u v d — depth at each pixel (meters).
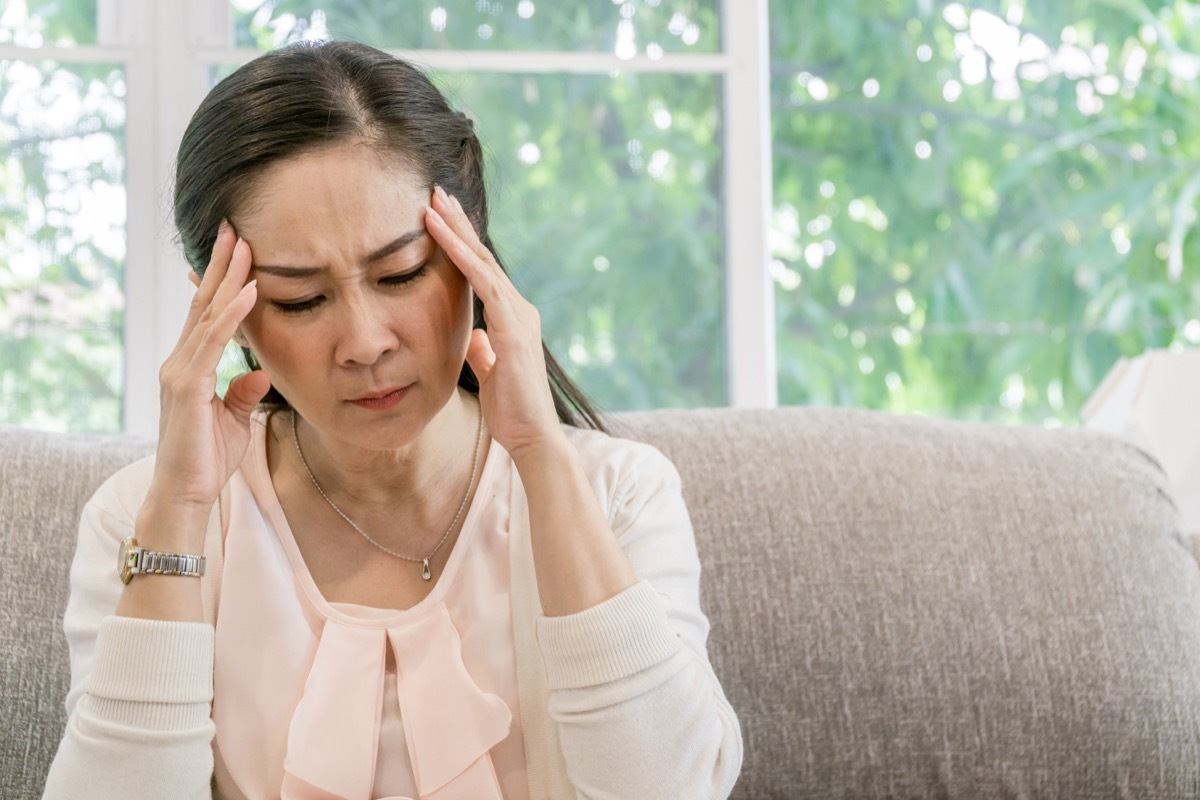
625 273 2.52
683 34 2.54
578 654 1.19
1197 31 3.37
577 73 2.51
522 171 2.48
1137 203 3.34
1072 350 3.30
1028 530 1.72
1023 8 3.32
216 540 1.31
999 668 1.65
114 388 2.36
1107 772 1.63
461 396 1.40
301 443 1.36
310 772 1.23
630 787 1.18
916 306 3.27
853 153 3.26
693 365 2.54
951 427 1.84
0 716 1.57
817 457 1.76
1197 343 3.31
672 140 2.54
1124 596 1.69
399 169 1.17
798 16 3.25
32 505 1.67
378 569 1.33
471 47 2.47
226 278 1.18
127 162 2.36
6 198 2.33
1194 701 1.66
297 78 1.17
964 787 1.62
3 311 2.33
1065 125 3.32
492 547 1.32
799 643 1.65
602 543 1.22
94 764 1.16
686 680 1.20
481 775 1.24
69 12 2.36
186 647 1.19
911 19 3.29
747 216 2.55
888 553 1.69
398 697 1.26
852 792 1.63
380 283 1.17
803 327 3.23
